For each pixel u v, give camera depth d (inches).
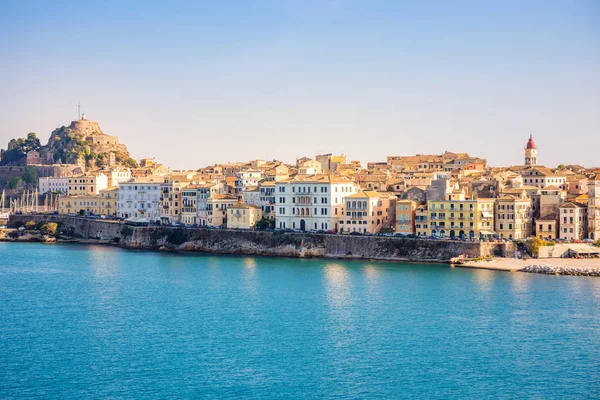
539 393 6786.4
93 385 6993.1
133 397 6707.7
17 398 6707.7
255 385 6983.3
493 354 7775.6
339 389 6889.8
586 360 7573.8
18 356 7800.2
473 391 6835.6
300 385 6968.5
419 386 6948.8
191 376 7204.7
